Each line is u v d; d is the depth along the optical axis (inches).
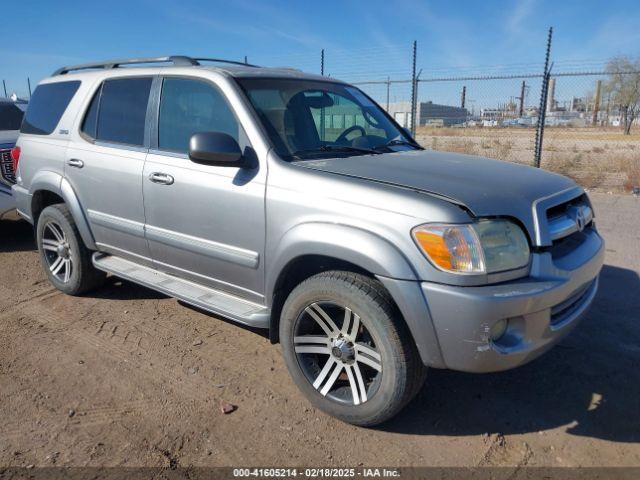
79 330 165.5
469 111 749.9
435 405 126.3
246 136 131.6
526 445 112.1
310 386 121.7
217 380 136.5
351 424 118.3
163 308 182.4
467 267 99.1
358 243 106.5
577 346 154.1
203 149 121.9
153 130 153.9
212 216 135.3
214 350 152.4
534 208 109.7
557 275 107.7
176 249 147.8
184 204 141.4
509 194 110.5
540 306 103.0
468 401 128.0
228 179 131.6
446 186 109.8
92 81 178.4
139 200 154.3
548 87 451.8
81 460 106.5
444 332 100.8
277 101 142.2
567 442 113.0
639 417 121.6
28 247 265.1
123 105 164.7
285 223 119.9
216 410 123.7
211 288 146.5
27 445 111.0
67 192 176.7
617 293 192.2
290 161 127.1
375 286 108.7
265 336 161.3
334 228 110.6
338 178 115.6
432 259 100.4
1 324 170.2
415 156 140.9
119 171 158.6
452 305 98.8
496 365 101.8
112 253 173.2
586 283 118.6
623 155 633.6
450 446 111.9
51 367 142.8
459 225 100.3
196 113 144.4
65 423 118.4
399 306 103.5
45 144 188.5
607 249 245.3
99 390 131.6
